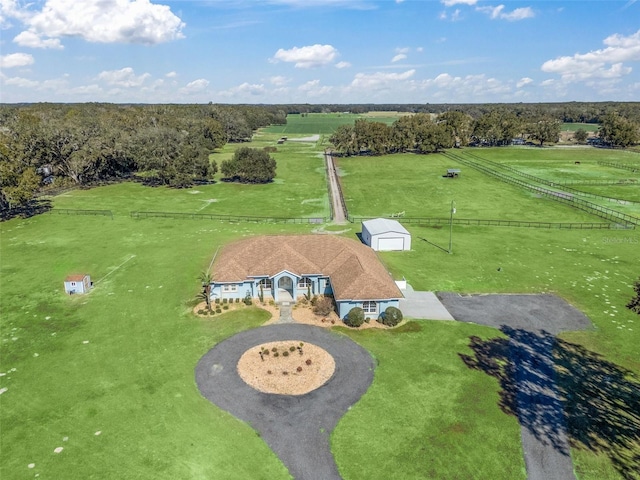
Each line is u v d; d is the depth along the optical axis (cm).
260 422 2681
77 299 4325
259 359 3322
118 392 2961
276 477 2300
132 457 2423
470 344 3556
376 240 5706
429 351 3447
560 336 3697
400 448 2483
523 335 3706
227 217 7312
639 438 2577
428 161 13575
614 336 3697
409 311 4112
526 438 2561
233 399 2883
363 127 14700
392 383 3047
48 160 9388
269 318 3944
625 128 16038
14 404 2852
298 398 2891
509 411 2783
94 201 8450
